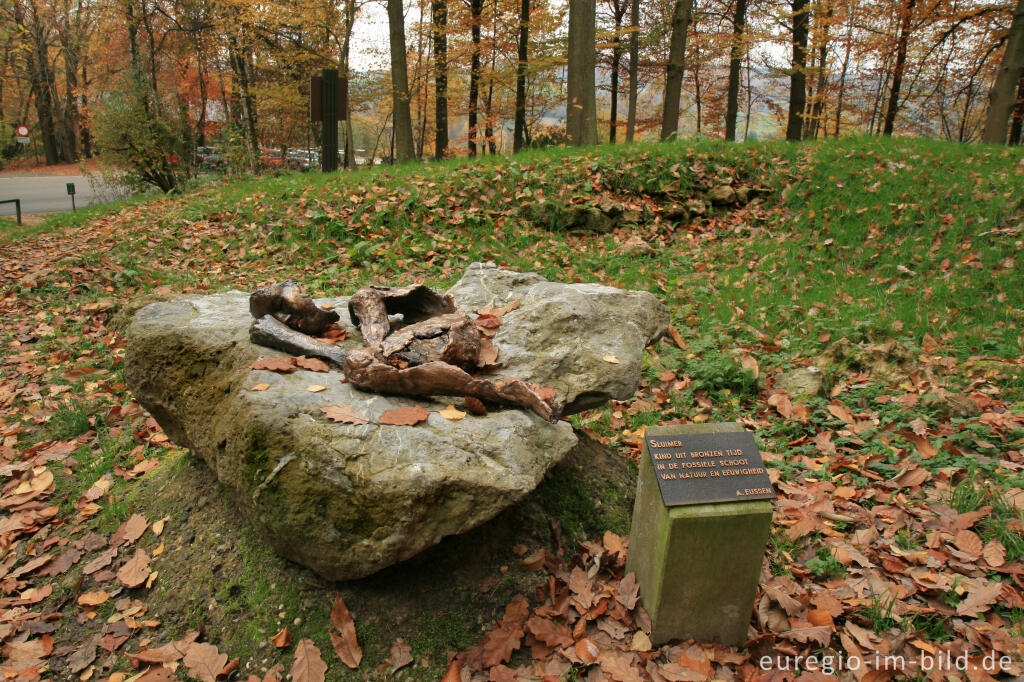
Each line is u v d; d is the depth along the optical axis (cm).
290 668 298
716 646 305
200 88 3269
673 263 886
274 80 2566
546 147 1412
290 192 1123
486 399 327
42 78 3778
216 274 888
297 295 381
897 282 765
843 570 353
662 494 287
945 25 1984
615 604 322
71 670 311
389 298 406
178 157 1730
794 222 973
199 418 366
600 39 2084
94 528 403
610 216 1012
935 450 439
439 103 2136
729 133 2002
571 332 396
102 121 1667
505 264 867
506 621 313
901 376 548
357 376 327
